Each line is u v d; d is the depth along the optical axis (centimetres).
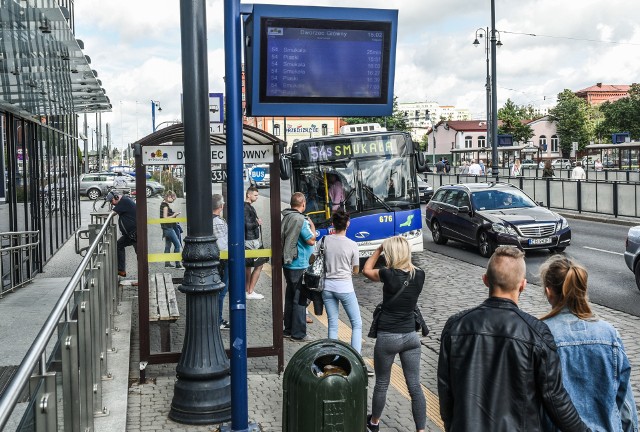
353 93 606
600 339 350
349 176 1530
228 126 566
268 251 787
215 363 632
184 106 620
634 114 8606
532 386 331
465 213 1789
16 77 1159
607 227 2280
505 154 5866
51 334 329
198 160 630
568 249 1761
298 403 491
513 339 333
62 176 1923
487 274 359
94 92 1884
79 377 455
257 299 880
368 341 928
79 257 1692
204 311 636
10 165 1278
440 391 349
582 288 359
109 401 616
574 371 350
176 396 631
